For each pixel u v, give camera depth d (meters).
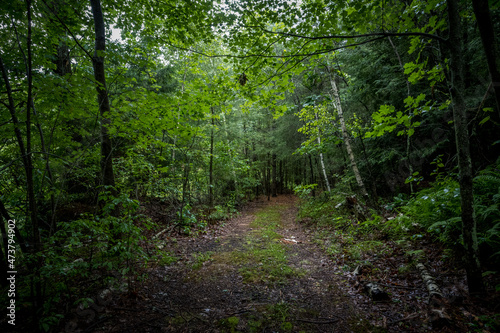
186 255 4.86
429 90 5.51
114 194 4.11
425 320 2.43
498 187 3.58
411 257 3.74
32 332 2.29
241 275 3.90
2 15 2.97
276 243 5.68
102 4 4.42
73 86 3.12
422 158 6.08
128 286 3.23
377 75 6.79
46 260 2.44
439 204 4.01
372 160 7.27
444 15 3.05
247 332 2.48
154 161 7.89
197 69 5.28
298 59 3.52
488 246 3.22
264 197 19.08
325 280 3.67
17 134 2.46
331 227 6.64
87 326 2.46
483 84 4.68
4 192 3.42
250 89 4.07
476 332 2.11
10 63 3.21
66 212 5.56
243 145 14.16
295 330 2.51
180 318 2.72
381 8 2.84
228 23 3.27
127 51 4.89
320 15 3.00
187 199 8.33
